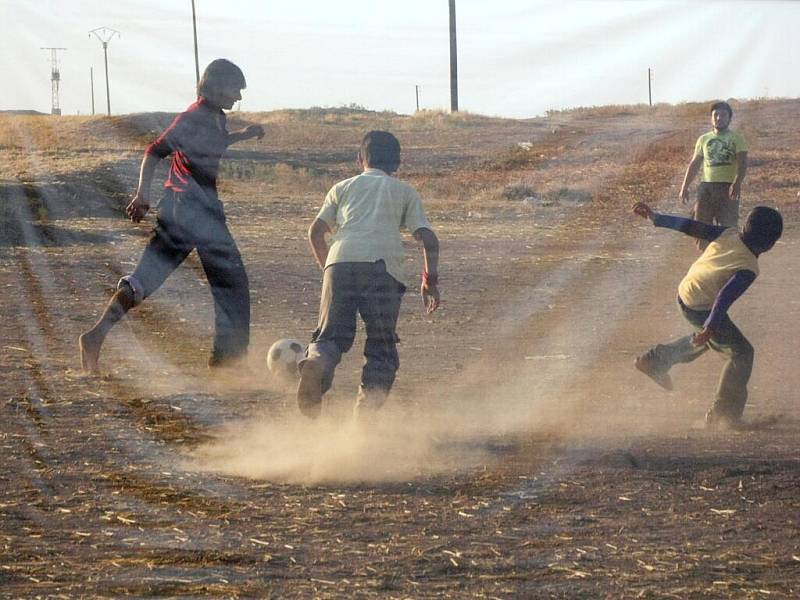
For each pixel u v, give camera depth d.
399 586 5.86
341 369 12.08
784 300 17.36
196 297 16.48
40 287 17.83
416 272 20.55
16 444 8.81
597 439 9.14
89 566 6.15
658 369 10.31
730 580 5.94
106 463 8.32
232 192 31.12
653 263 21.77
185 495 7.53
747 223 9.89
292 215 29.25
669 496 7.51
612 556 6.33
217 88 11.73
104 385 11.10
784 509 7.23
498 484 7.80
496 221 26.81
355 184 9.26
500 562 6.22
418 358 12.95
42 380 11.26
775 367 12.46
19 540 6.59
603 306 16.92
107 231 25.56
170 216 11.88
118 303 11.79
